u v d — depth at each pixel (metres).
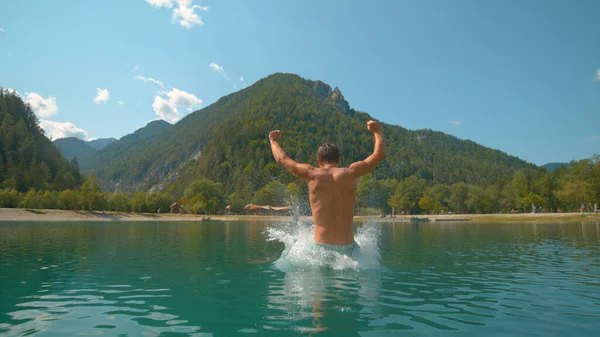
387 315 2.61
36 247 8.39
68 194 62.38
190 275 4.25
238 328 2.31
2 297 3.22
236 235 14.35
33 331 2.28
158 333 2.23
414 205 91.12
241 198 92.94
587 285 3.84
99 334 2.22
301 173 4.45
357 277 3.98
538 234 15.01
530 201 72.44
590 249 8.16
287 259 5.03
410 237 12.84
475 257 6.42
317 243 4.34
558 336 2.20
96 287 3.63
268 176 97.00
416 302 2.99
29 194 59.91
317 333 2.20
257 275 4.13
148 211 79.38
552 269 4.99
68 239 11.30
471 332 2.26
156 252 7.14
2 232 15.53
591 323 2.48
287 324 2.38
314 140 147.38
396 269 4.67
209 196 88.62
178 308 2.80
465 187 88.94
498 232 17.23
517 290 3.54
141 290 3.46
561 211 70.50
